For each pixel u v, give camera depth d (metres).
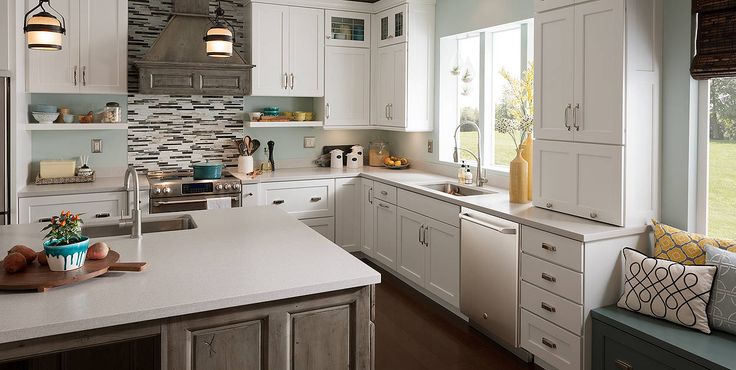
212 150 5.43
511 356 3.46
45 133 4.79
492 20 4.40
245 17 5.33
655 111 3.07
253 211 3.48
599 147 3.07
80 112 4.86
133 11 4.98
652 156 3.08
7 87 3.83
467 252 3.78
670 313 2.68
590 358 2.92
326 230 5.36
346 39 5.56
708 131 3.00
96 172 4.99
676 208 3.08
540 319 3.17
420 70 5.17
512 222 3.34
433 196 4.19
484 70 4.73
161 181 4.73
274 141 5.73
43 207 4.19
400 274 4.91
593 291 2.91
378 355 3.46
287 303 2.03
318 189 5.29
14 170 3.91
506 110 4.55
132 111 5.07
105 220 3.06
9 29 3.80
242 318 1.96
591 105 3.11
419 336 3.76
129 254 2.41
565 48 3.26
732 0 2.77
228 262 2.30
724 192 2.95
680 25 3.00
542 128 3.47
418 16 5.11
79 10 4.44
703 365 2.32
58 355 2.37
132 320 1.74
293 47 5.31
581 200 3.22
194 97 5.31
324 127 5.54
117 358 2.46
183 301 1.84
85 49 4.48
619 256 2.98
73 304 1.80
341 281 2.07
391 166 5.66
